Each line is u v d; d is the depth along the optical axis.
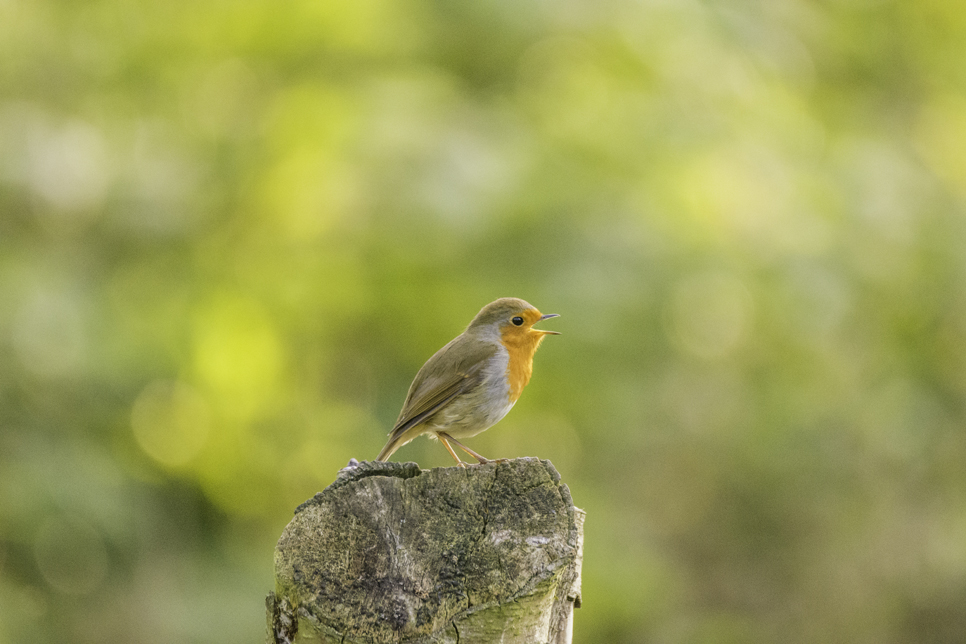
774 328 14.38
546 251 12.99
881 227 14.75
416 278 13.50
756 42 15.62
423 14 15.10
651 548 15.12
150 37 15.63
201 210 15.29
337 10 14.82
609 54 15.14
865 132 17.08
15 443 12.41
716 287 13.47
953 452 15.40
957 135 18.92
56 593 12.55
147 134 15.83
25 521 12.14
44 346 12.70
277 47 15.26
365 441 14.03
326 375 15.45
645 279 12.70
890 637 14.52
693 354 14.80
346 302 14.24
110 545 12.90
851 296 13.97
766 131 14.88
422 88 14.46
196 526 14.84
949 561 14.55
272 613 4.73
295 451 14.92
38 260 13.74
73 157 14.65
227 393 14.61
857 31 18.84
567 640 5.28
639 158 13.95
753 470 15.36
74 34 16.02
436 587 4.66
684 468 15.37
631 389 13.56
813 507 15.27
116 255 15.05
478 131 14.08
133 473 13.67
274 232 14.90
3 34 15.49
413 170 13.45
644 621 14.77
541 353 12.84
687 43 15.09
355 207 13.72
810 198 14.43
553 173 13.55
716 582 15.42
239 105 16.08
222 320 14.75
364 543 4.72
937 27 19.62
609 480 15.59
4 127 14.52
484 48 15.27
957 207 16.47
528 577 4.69
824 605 14.85
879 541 14.92
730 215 13.66
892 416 15.40
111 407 13.48
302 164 14.32
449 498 4.84
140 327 13.94
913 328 15.71
